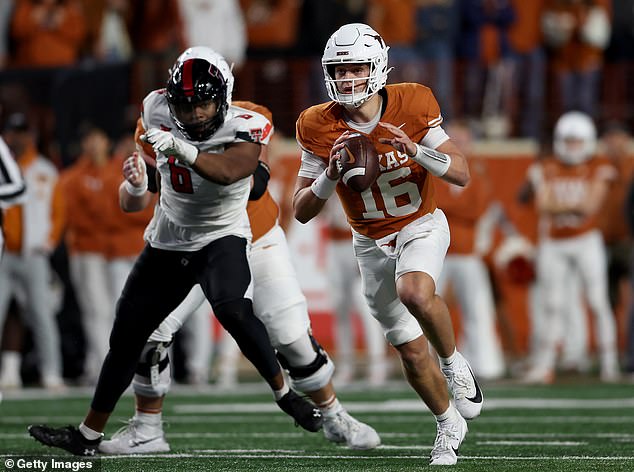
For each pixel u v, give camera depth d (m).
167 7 41.22
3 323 33.44
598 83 42.03
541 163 34.47
